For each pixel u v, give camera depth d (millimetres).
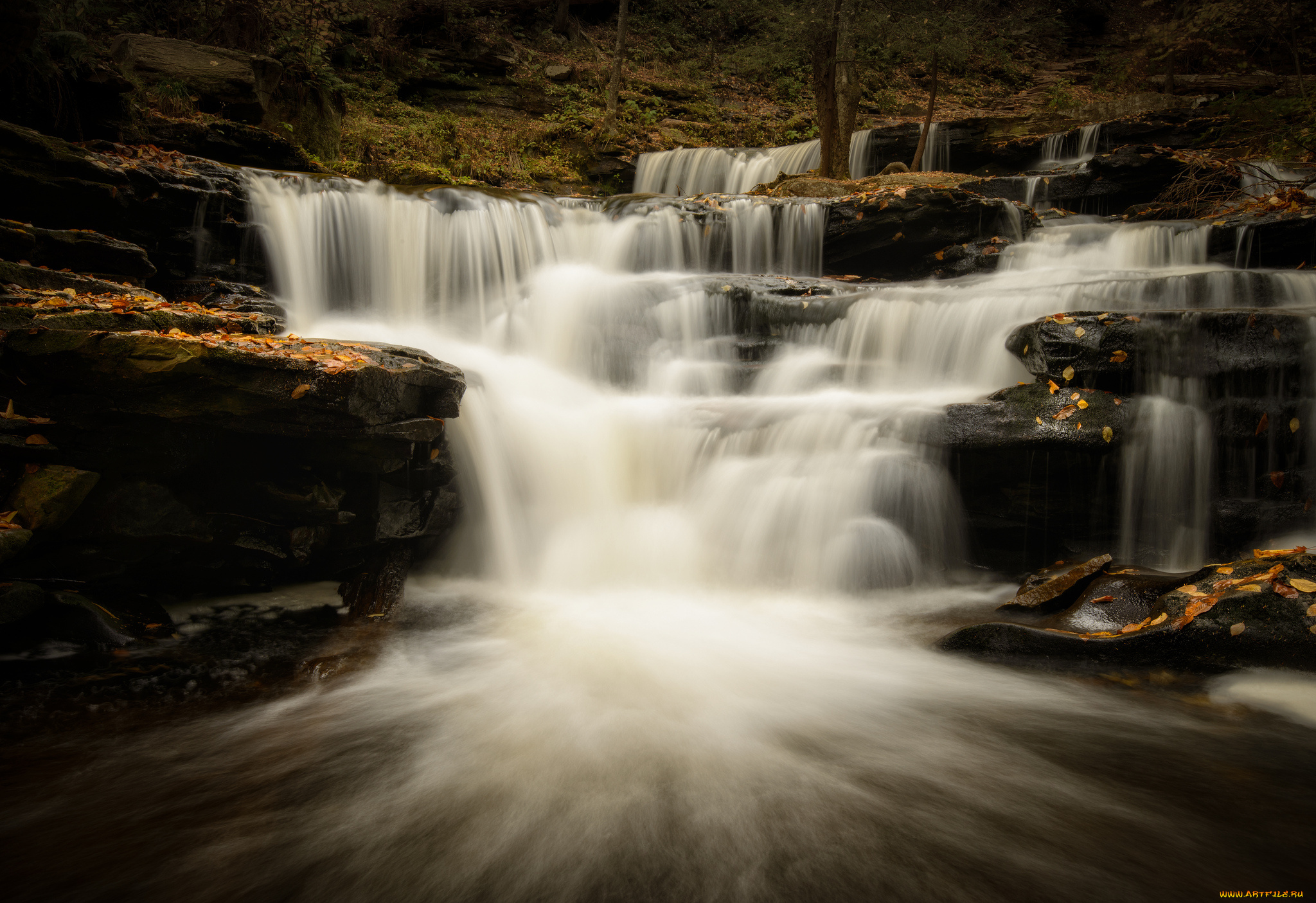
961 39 16172
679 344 9188
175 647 4488
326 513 5160
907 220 11070
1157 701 3910
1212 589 4391
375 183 10133
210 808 2951
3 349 4258
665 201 11719
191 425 4625
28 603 4137
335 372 4652
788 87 24359
